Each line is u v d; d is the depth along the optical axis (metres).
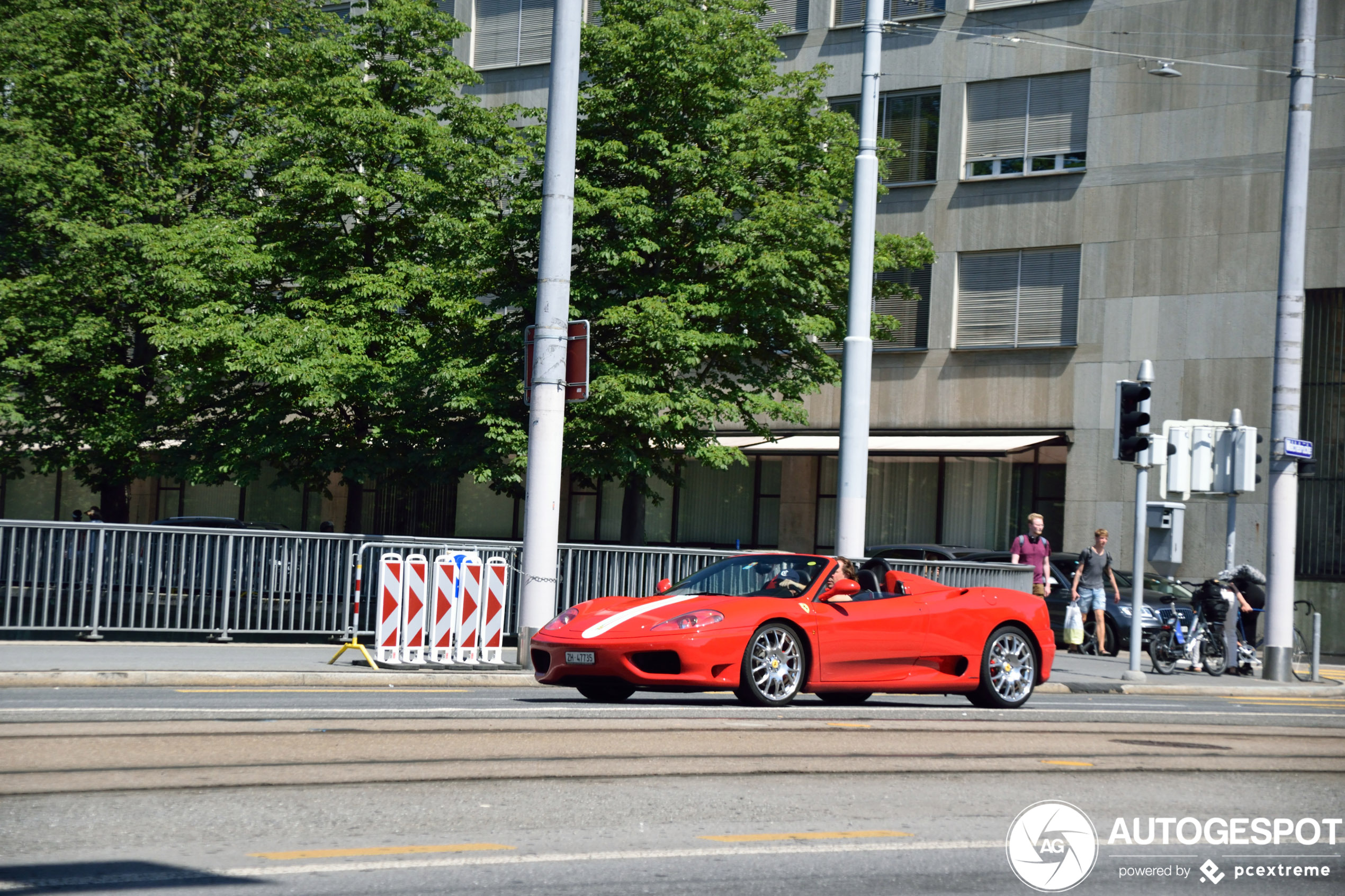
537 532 16.36
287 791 7.45
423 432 26.11
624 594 20.11
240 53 30.77
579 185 23.97
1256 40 29.64
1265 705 16.47
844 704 13.78
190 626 18.44
